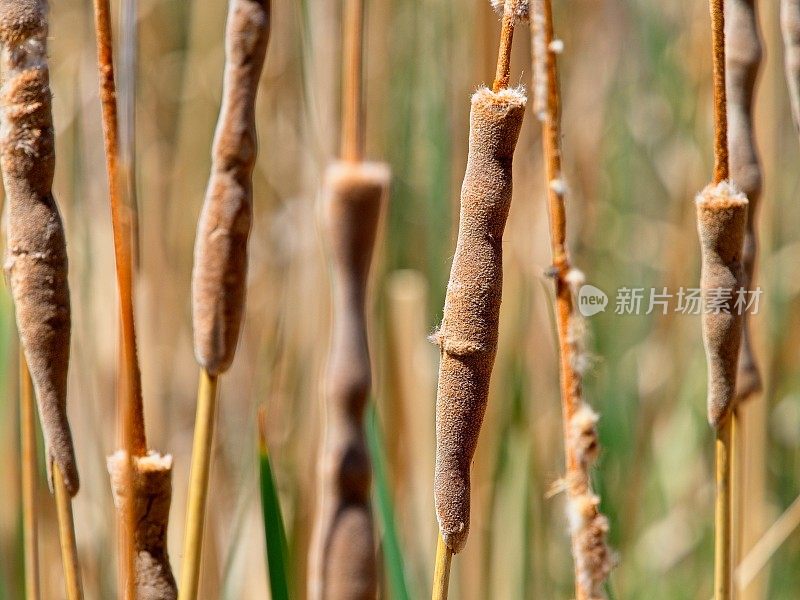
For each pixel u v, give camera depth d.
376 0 1.50
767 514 1.49
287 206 1.53
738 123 0.89
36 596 0.88
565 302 0.74
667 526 1.53
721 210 0.82
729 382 0.84
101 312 1.38
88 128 1.40
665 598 1.48
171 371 1.51
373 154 1.49
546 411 1.43
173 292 1.55
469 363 0.77
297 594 1.14
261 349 1.45
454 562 1.24
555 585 1.39
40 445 1.20
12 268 0.79
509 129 0.75
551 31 0.73
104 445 1.33
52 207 0.79
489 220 0.76
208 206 0.81
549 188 0.74
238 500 1.29
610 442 1.46
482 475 1.27
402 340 1.29
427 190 1.54
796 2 0.87
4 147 0.79
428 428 1.29
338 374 0.88
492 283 0.76
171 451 1.47
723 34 0.81
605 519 0.74
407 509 1.27
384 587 1.12
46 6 0.78
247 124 0.80
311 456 1.23
